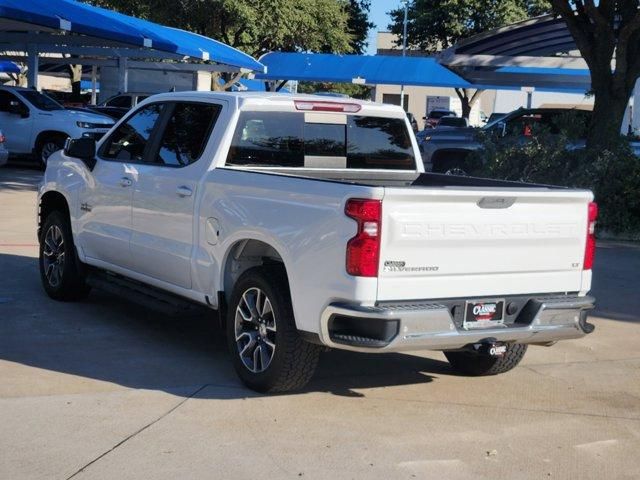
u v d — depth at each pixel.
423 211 5.49
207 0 35.69
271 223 5.96
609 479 5.06
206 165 6.72
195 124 7.07
